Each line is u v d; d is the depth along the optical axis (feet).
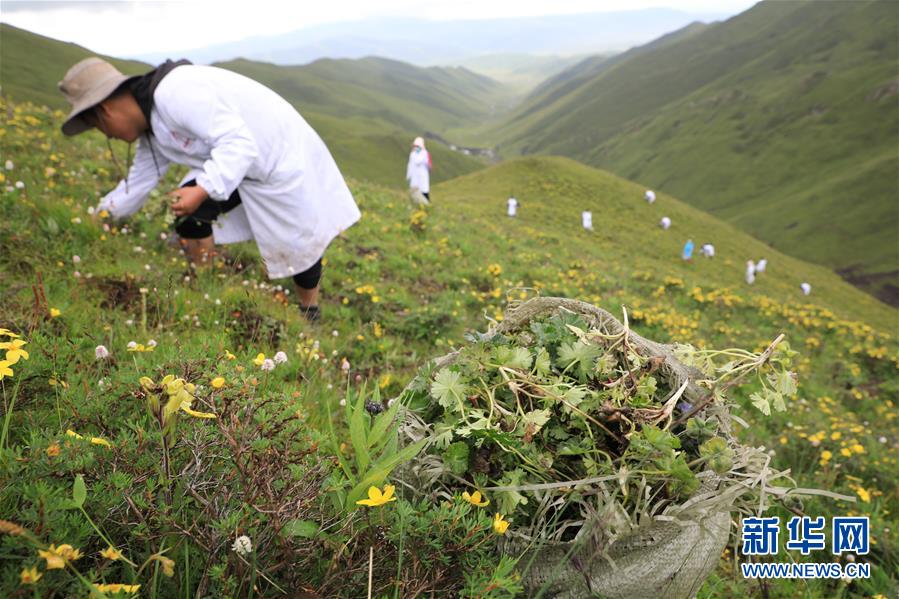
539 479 6.19
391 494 4.83
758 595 10.48
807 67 587.68
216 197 14.28
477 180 182.60
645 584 5.61
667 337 32.24
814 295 151.53
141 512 4.92
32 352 7.75
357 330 18.13
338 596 4.87
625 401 6.64
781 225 390.63
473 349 7.30
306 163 15.76
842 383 36.35
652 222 159.43
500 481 6.03
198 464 5.38
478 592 4.81
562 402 6.70
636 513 5.71
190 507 5.48
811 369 36.91
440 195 160.35
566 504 5.87
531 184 168.96
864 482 17.99
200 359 8.00
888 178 381.40
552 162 182.50
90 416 6.66
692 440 6.65
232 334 13.28
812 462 18.56
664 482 5.96
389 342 17.57
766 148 491.72
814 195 400.67
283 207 15.52
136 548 5.04
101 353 8.00
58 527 4.23
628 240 140.56
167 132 14.69
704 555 5.82
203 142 14.56
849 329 52.13
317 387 11.73
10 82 345.10
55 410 7.07
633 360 7.29
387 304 21.77
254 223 15.72
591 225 143.64
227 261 19.62
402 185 428.15
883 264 329.52
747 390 22.99
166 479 4.97
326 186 16.57
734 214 436.76
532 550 5.85
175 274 15.12
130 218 18.90
